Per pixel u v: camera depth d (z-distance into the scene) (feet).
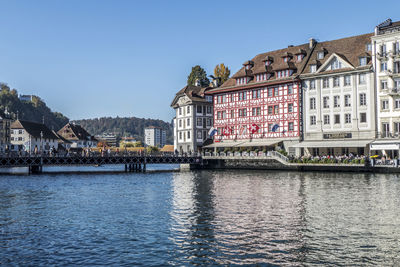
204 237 58.90
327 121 205.57
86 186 133.49
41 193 112.78
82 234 61.46
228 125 252.21
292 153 217.77
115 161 216.95
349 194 100.37
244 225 66.18
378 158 181.27
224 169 229.04
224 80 319.68
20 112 616.80
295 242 55.77
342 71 198.70
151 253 51.62
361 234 59.57
